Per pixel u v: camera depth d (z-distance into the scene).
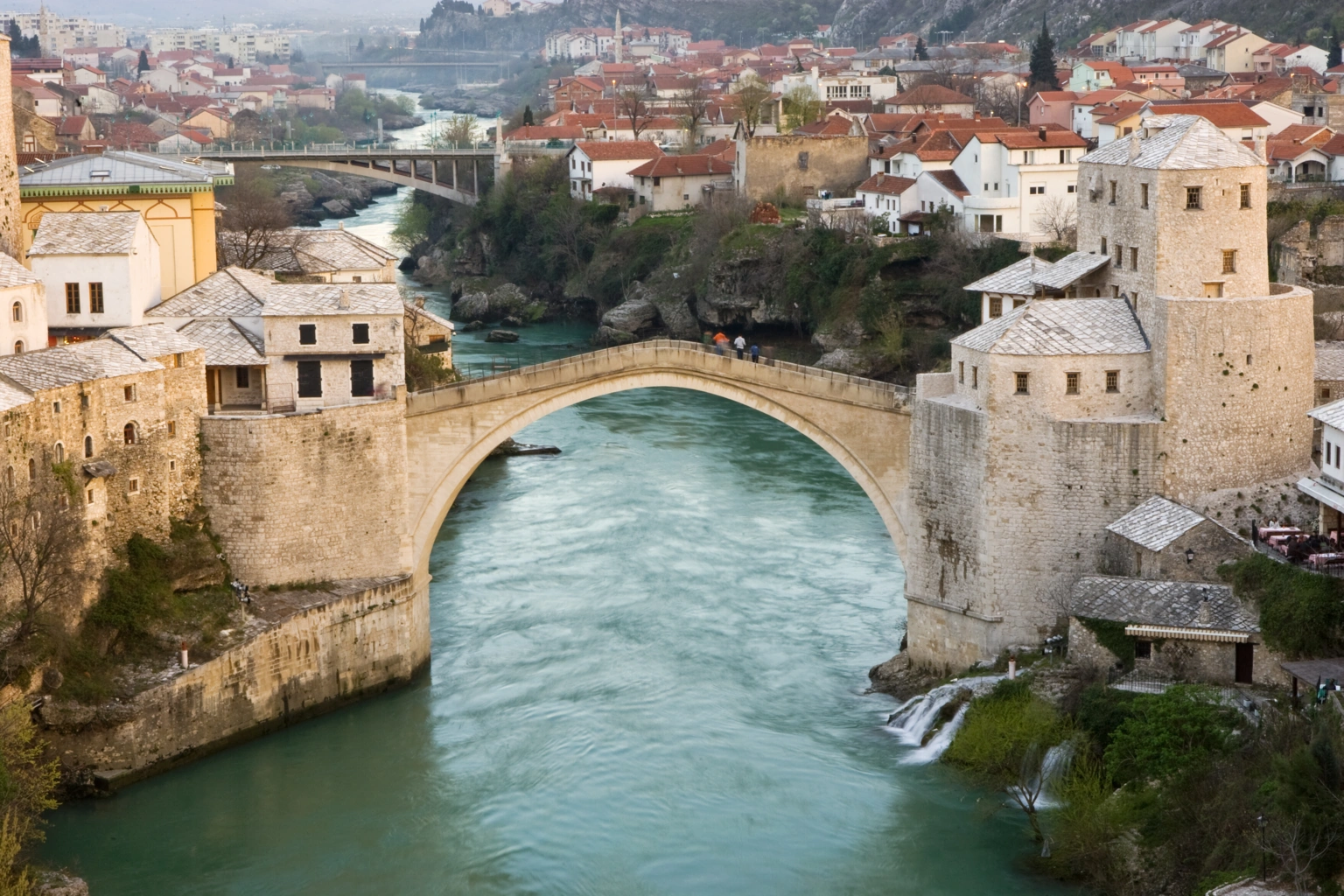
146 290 104.88
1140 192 87.94
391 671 93.38
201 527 90.81
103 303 100.12
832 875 73.56
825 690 93.06
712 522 124.06
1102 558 86.62
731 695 92.19
